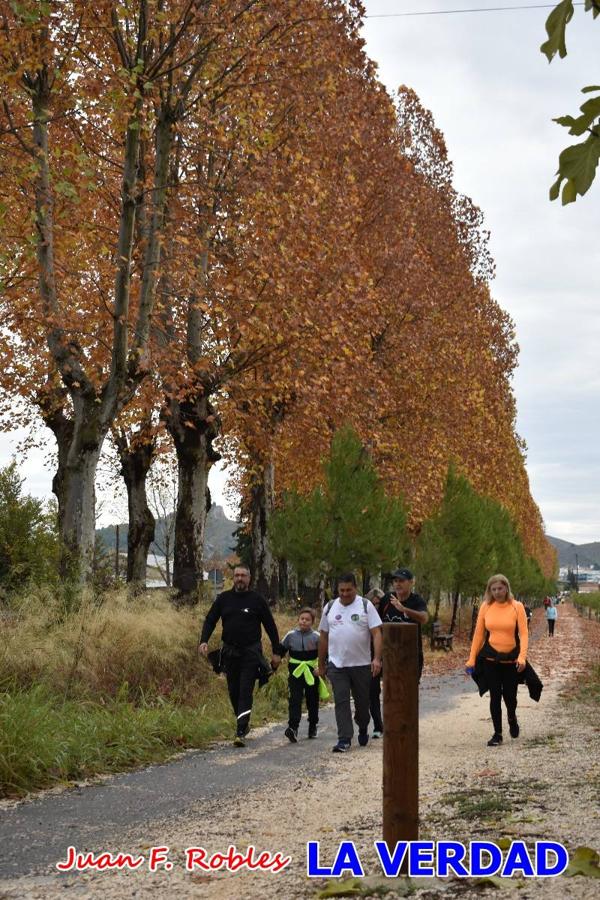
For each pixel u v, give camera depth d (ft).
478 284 136.98
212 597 73.36
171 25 51.47
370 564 90.68
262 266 67.05
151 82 48.60
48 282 52.80
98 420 53.16
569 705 47.39
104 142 62.64
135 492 92.89
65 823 22.31
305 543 88.43
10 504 57.06
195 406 72.74
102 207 66.49
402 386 107.86
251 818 22.08
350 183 85.30
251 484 97.40
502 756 30.19
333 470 89.86
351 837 19.06
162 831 21.09
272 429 86.99
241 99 62.13
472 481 151.12
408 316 105.50
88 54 53.98
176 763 32.35
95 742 32.30
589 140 10.55
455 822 19.27
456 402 115.65
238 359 74.64
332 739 39.32
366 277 77.87
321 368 77.15
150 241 55.42
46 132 52.01
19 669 38.55
